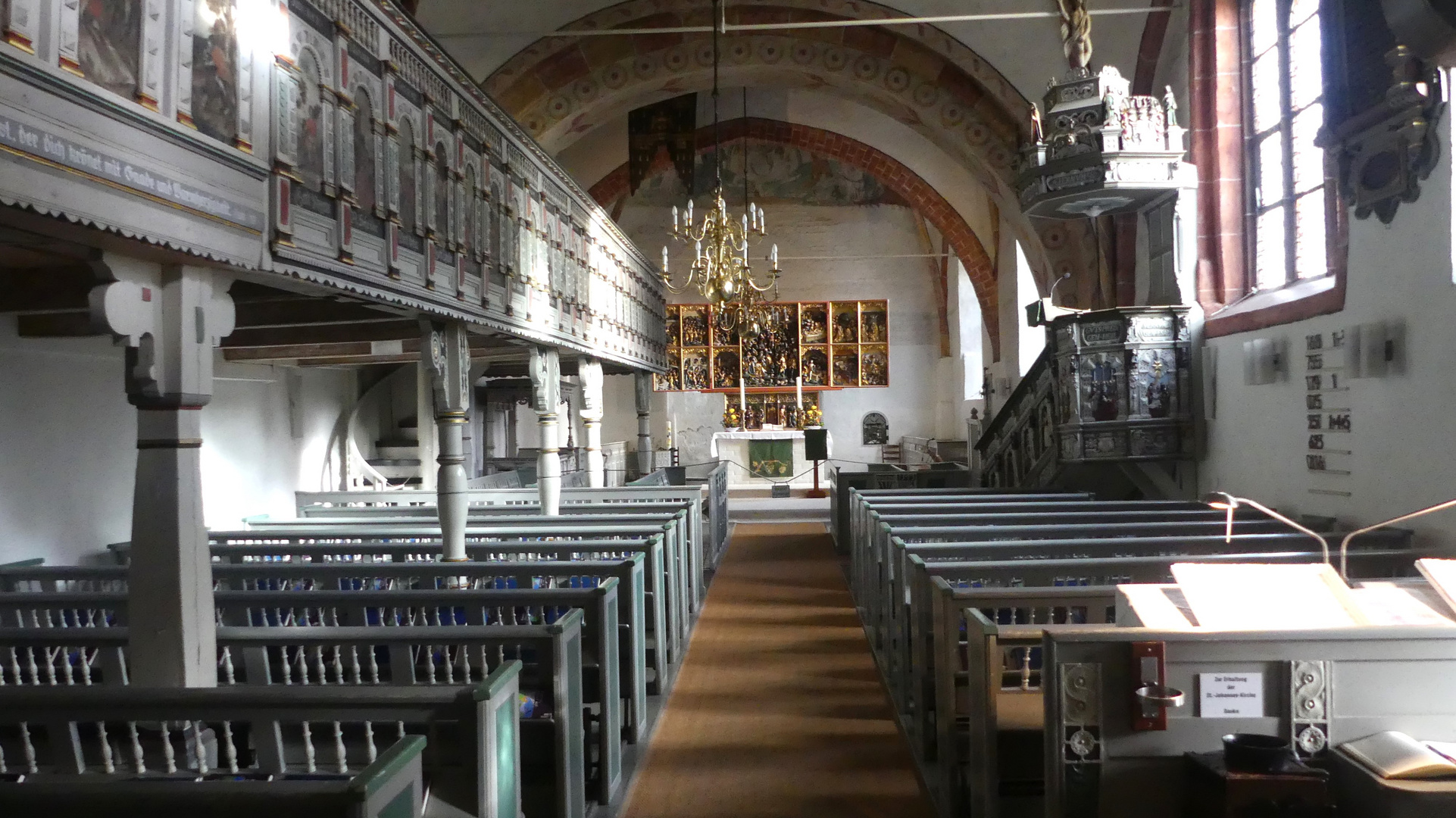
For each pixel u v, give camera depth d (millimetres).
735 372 28094
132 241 4180
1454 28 4191
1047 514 8953
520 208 10000
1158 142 10672
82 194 3811
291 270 5445
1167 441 11023
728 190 29203
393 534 9555
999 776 4535
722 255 15445
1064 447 11383
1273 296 10086
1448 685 3391
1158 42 13062
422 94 7422
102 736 4906
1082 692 3439
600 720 5676
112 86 4012
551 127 16922
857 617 10875
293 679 6285
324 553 8367
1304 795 3080
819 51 16875
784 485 25625
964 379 27625
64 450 9867
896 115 17656
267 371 13938
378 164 6609
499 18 15461
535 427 24062
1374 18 7570
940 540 8000
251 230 5039
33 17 3578
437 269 7660
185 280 4820
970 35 15500
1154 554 7145
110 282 4465
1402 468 7465
